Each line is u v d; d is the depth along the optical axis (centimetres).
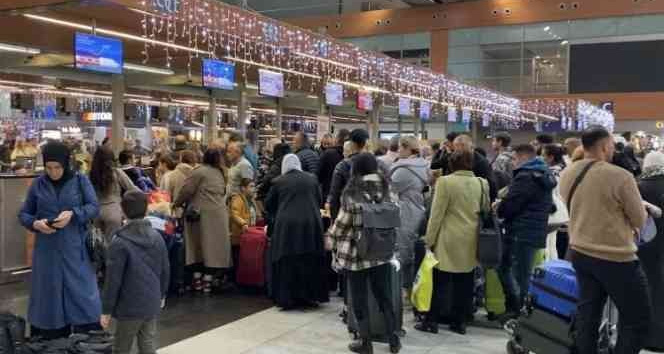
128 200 362
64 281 431
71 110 2108
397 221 432
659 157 447
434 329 498
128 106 2281
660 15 2706
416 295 495
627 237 341
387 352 448
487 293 528
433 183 642
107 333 414
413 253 550
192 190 613
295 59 1334
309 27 3409
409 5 3206
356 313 435
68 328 440
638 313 343
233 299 606
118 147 1586
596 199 346
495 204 523
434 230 491
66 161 436
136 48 1256
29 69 1548
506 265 512
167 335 484
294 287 567
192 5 941
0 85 1873
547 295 399
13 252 628
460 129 2816
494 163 715
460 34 3098
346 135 692
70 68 1557
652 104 2739
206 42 1116
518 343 422
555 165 609
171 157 740
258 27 1118
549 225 537
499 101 2445
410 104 2098
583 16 2847
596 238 345
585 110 2603
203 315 545
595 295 353
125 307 354
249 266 635
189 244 624
